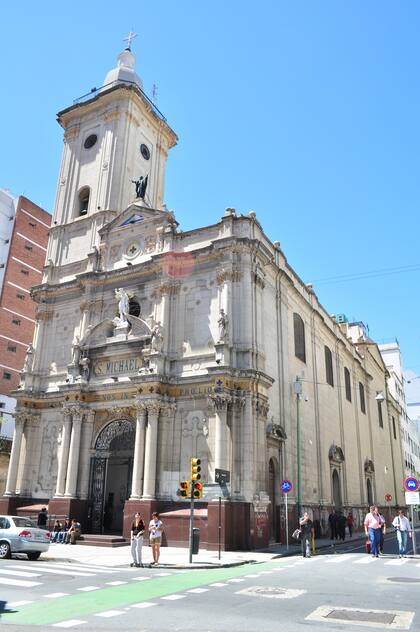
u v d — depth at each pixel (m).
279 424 32.88
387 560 22.66
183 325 32.22
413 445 103.06
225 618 10.68
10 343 61.97
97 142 43.59
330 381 46.66
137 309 35.00
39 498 34.28
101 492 32.72
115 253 37.62
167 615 11.02
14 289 64.50
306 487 35.84
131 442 33.94
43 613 11.23
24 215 68.50
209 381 29.47
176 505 28.52
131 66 48.03
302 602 12.42
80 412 33.41
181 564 20.38
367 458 55.53
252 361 29.38
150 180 44.72
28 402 36.53
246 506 26.62
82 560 21.83
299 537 25.56
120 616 10.95
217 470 24.00
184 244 34.41
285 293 37.19
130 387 31.89
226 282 30.84
